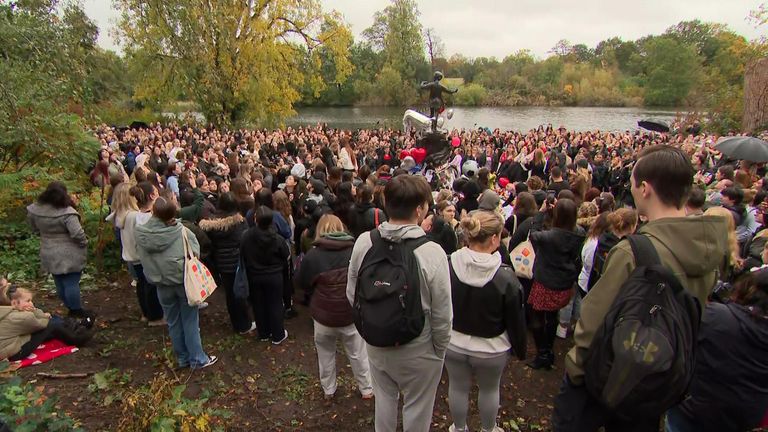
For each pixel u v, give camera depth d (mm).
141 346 5047
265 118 30266
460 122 54625
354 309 2775
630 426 1828
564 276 4473
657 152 1799
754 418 2459
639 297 1624
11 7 8422
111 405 3934
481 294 3207
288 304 5906
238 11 26375
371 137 22844
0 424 2984
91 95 10492
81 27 9609
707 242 1677
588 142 20938
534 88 77875
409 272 2611
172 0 21125
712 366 2500
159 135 20422
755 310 2432
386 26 76812
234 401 4195
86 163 9055
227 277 5293
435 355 2830
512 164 13711
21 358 4559
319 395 4332
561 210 4418
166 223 4320
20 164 8609
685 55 69938
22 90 7922
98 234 7008
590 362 1733
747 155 7457
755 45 25500
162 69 26469
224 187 7125
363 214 5602
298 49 29953
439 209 5688
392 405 3008
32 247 7094
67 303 5340
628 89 75812
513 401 4312
